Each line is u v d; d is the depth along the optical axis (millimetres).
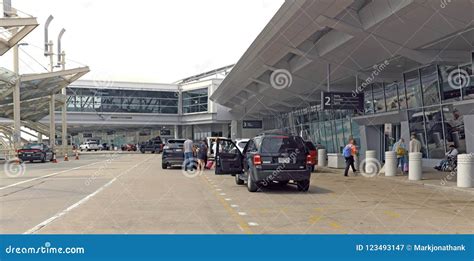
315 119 47656
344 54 23391
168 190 15883
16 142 38562
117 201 12984
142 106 74062
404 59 23266
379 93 31484
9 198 13688
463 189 14820
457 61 21578
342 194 14664
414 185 17406
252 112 65625
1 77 36625
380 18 17281
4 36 30344
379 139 32406
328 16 18406
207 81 71875
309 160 15023
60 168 29344
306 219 10031
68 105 69688
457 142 22797
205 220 9914
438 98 24219
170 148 28078
